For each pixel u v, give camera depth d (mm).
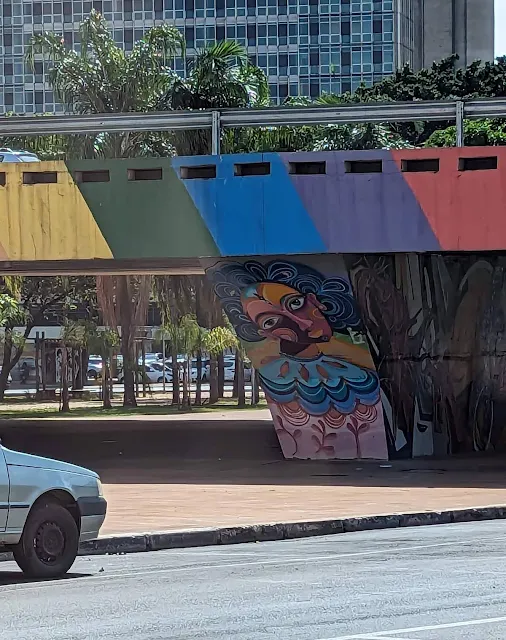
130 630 8047
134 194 21609
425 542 13188
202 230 21484
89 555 12836
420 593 9430
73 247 21688
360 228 21141
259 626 8094
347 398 22828
